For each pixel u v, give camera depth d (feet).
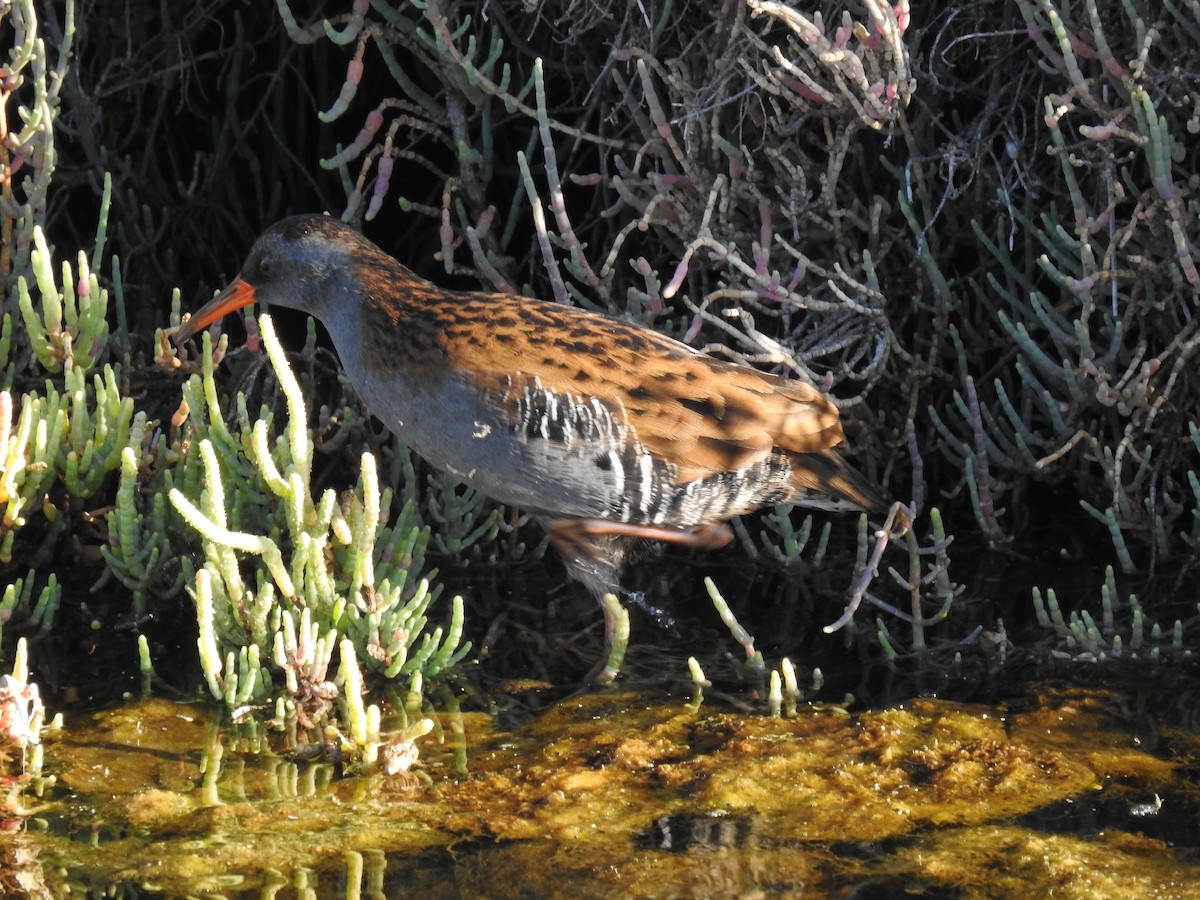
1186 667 27.78
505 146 37.40
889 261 34.53
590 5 34.14
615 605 27.84
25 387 32.73
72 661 28.12
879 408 34.53
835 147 31.76
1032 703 26.58
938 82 33.53
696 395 27.07
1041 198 33.99
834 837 22.25
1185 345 30.40
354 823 22.56
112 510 30.58
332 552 27.66
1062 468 33.91
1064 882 20.86
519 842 22.04
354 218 34.99
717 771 24.20
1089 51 30.60
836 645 29.19
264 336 25.80
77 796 23.20
